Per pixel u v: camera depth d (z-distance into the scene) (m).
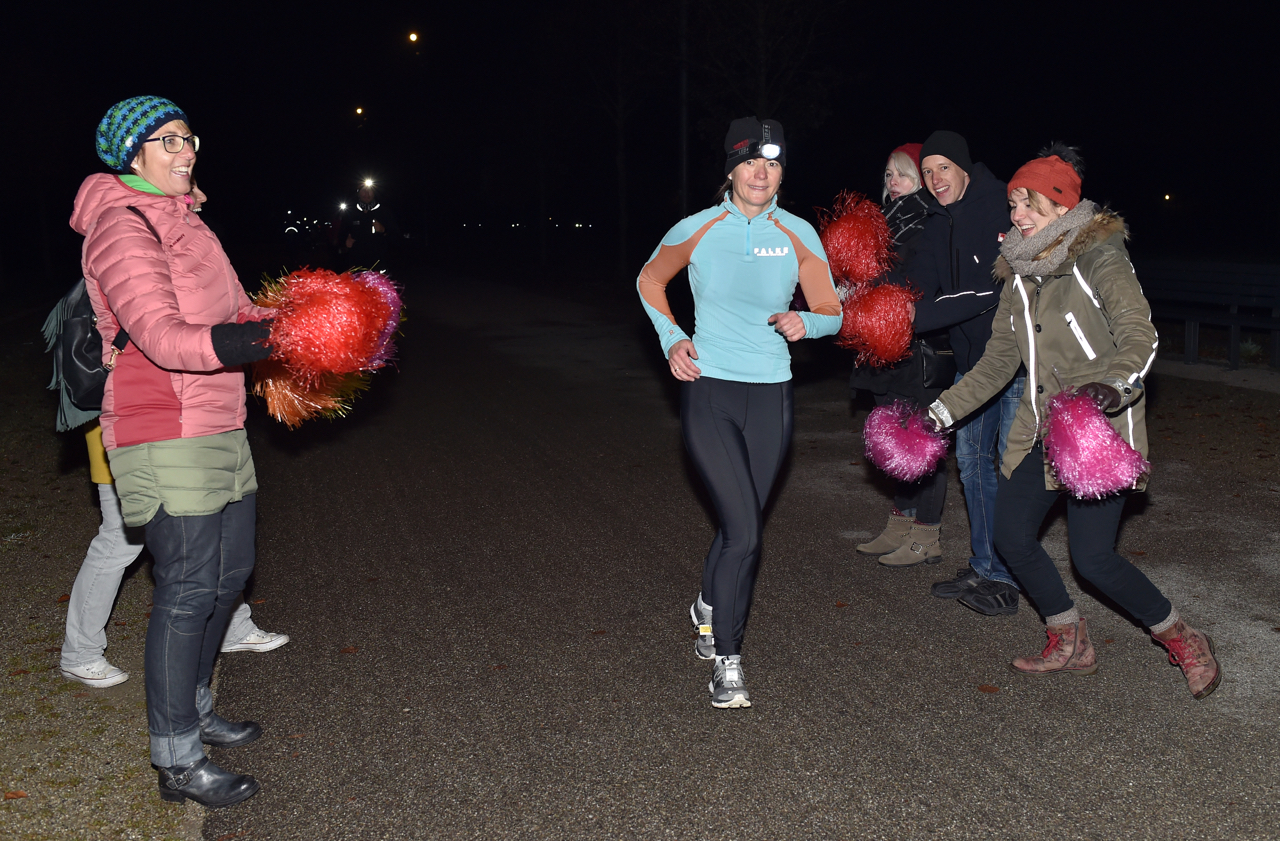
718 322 3.66
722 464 3.63
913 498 5.16
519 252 48.25
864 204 4.47
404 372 12.15
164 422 3.00
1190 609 4.50
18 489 6.96
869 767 3.29
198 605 3.09
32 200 30.00
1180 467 6.86
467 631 4.48
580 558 5.43
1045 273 3.51
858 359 4.50
